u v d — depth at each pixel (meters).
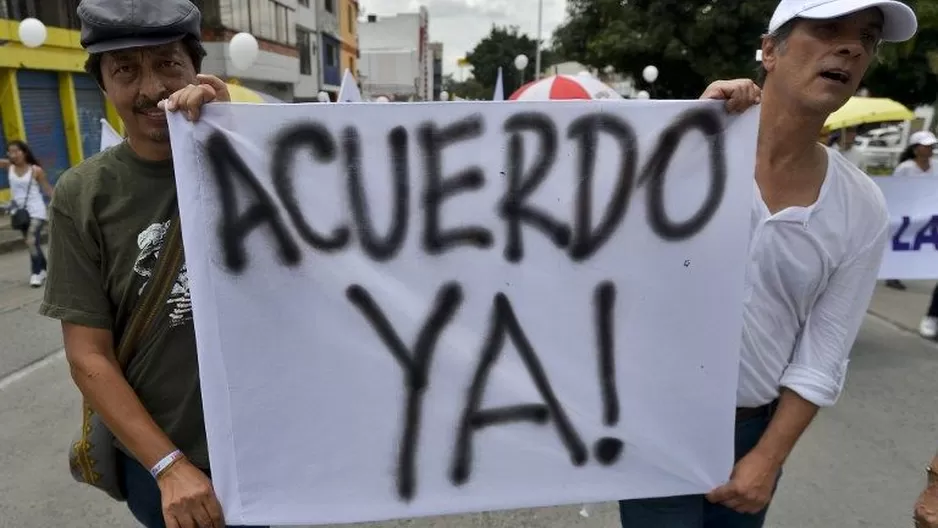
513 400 1.50
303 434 1.46
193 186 1.34
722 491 1.55
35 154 11.80
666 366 1.52
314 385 1.44
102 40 1.35
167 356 1.47
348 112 1.36
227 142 1.34
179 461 1.40
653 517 1.64
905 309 5.89
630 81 18.91
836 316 1.53
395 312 1.44
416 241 1.42
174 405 1.49
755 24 14.42
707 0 14.79
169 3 1.38
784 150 1.47
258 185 1.36
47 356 4.66
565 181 1.43
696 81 16.50
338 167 1.38
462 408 1.49
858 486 3.00
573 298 1.48
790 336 1.57
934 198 4.86
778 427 1.54
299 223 1.39
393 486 1.50
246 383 1.42
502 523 2.74
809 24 1.34
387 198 1.40
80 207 1.40
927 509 1.20
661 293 1.49
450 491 1.52
